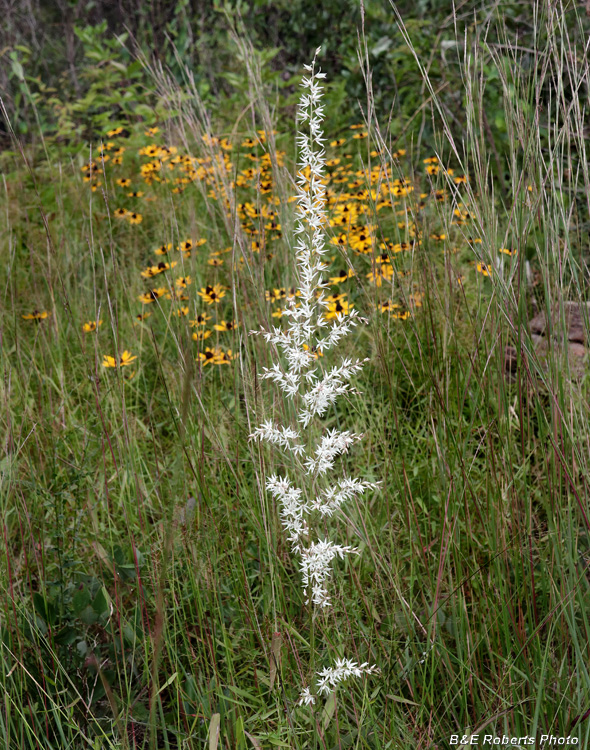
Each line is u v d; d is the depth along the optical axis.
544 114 3.02
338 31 6.56
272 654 1.57
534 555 1.99
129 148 5.65
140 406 3.02
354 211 3.67
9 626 1.91
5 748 1.63
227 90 7.26
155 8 8.48
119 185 5.11
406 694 1.87
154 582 1.86
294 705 1.64
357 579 1.90
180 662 1.91
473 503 2.06
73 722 1.74
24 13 9.84
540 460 2.17
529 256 2.92
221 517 2.19
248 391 2.05
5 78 8.06
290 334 1.59
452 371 2.32
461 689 1.76
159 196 4.58
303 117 1.56
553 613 1.69
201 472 1.97
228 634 1.90
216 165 3.15
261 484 1.79
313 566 1.58
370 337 2.68
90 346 3.16
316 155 1.56
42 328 3.05
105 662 1.97
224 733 1.71
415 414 2.70
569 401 1.88
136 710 1.85
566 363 1.78
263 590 1.96
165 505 2.22
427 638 1.72
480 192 1.88
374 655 1.76
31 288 3.59
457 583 1.85
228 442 2.38
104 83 6.16
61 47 9.56
